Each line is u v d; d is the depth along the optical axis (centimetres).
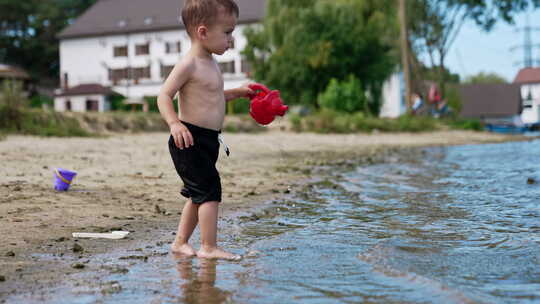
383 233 342
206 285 227
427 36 3403
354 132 2036
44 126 1296
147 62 4519
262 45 2878
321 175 742
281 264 264
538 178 643
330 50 2548
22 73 4381
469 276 231
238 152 1123
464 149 1359
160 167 752
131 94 4575
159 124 1655
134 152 969
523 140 1939
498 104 5191
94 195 501
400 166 877
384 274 238
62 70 4800
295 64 2658
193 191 295
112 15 4750
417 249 288
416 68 2970
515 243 302
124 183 590
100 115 1530
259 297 208
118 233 342
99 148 1018
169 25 4425
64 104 4512
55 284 230
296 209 455
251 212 443
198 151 295
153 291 218
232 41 311
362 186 614
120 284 229
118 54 4628
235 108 3005
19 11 5188
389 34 2803
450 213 419
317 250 294
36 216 393
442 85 3309
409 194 538
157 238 336
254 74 2908
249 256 284
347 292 212
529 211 420
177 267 261
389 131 2153
